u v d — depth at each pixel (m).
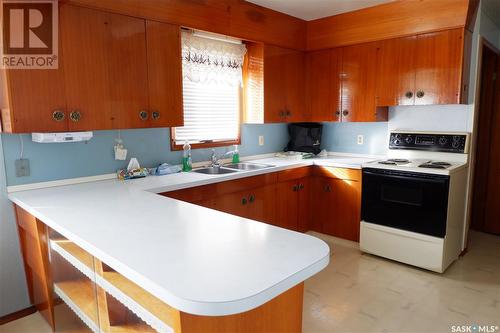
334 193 3.63
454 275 2.91
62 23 2.07
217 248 1.26
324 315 2.35
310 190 3.81
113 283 1.35
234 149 3.63
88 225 1.55
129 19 2.35
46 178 2.41
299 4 3.23
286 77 3.66
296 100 3.82
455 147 3.24
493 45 3.70
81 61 2.16
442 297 2.56
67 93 2.11
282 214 3.46
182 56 2.89
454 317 2.31
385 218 3.14
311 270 1.11
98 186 2.43
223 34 2.97
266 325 1.23
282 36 3.52
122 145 2.77
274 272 1.06
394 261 3.19
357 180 3.43
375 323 2.26
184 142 3.21
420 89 3.14
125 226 1.52
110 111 2.31
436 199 2.83
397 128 3.66
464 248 3.36
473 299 2.54
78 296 1.79
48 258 2.02
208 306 0.89
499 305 2.45
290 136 4.22
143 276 1.04
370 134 3.89
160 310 1.12
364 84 3.49
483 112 3.89
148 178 2.73
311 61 3.88
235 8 3.03
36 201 2.03
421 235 2.94
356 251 3.43
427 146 3.40
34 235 2.05
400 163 3.22
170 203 1.94
